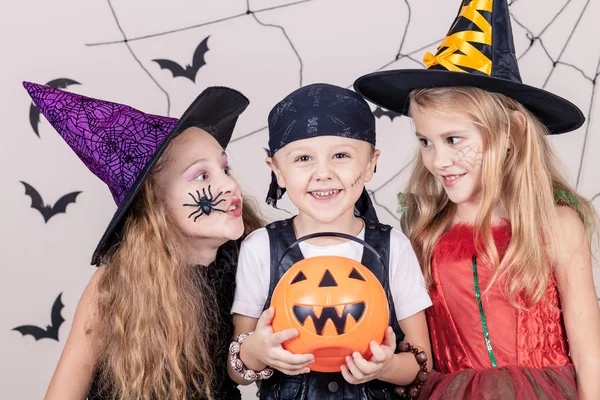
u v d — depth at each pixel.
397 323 2.04
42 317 3.31
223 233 2.05
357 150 1.95
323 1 3.41
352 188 1.94
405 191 2.46
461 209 2.20
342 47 3.43
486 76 1.99
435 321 2.16
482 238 2.09
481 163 2.05
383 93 2.23
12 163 3.25
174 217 2.06
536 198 2.10
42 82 3.25
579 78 3.49
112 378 2.03
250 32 3.40
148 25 3.33
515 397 1.95
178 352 1.99
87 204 3.33
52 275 3.31
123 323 2.00
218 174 2.07
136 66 3.33
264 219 2.46
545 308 2.08
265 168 3.46
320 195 1.94
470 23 2.07
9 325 3.28
